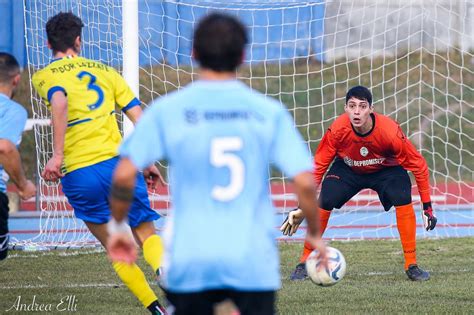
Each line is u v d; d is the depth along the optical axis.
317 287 21.42
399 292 20.69
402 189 22.48
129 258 10.36
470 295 20.28
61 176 16.12
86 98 16.70
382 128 21.72
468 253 26.98
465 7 48.22
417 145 47.75
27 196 15.47
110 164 16.66
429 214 22.34
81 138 16.56
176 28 45.78
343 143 22.22
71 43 17.08
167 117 9.69
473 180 44.34
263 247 9.70
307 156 9.86
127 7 26.84
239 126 9.70
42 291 21.08
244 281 9.58
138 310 18.77
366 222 34.78
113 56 32.75
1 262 25.70
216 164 9.61
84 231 31.78
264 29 49.19
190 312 9.82
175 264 9.61
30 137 46.72
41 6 31.89
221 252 9.53
